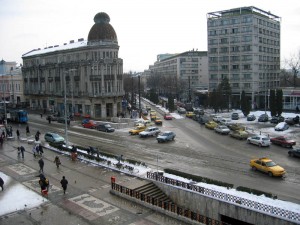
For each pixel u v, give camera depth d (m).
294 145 48.28
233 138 55.12
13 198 29.17
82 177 34.47
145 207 27.02
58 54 92.25
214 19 109.81
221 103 90.44
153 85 181.88
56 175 35.34
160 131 61.66
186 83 160.00
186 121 77.69
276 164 35.88
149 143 51.50
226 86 94.19
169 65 194.00
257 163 35.44
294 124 66.44
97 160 38.72
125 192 29.03
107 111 82.25
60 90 92.88
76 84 86.50
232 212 25.28
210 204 26.69
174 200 29.48
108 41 80.19
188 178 31.48
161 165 38.25
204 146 48.78
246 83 105.31
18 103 111.12
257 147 47.75
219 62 110.25
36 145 44.59
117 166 36.25
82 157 40.94
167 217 25.20
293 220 22.11
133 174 34.16
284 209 23.31
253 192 27.11
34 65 103.88
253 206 24.31
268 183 31.45
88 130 64.88
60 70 91.19
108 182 32.72
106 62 79.62
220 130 59.53
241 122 72.69
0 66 144.00
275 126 64.31
